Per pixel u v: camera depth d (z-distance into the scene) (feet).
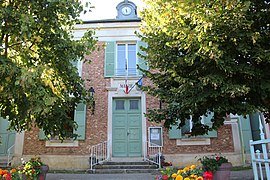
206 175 16.22
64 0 20.49
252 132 39.91
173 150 38.73
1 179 17.42
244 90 18.70
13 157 38.78
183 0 19.62
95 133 39.65
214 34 19.44
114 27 44.11
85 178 29.19
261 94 21.44
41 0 20.74
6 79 18.03
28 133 39.81
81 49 23.16
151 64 25.81
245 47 19.81
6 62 18.44
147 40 25.14
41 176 23.79
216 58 18.99
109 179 28.12
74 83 25.67
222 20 19.24
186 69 22.79
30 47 22.26
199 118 26.94
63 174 32.76
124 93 41.24
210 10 19.21
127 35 43.88
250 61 21.34
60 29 22.72
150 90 26.66
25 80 16.40
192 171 16.24
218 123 24.54
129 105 41.52
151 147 38.86
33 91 17.57
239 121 39.47
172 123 26.58
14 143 40.78
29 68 17.16
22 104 19.94
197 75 21.85
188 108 23.41
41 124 24.76
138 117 40.98
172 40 23.26
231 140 38.81
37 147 39.24
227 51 20.52
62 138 26.48
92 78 41.91
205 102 22.22
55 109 23.70
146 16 25.66
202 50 19.43
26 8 20.51
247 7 18.62
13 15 19.15
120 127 40.60
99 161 37.06
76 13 22.41
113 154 39.37
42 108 18.01
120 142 39.99
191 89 21.36
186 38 20.49
